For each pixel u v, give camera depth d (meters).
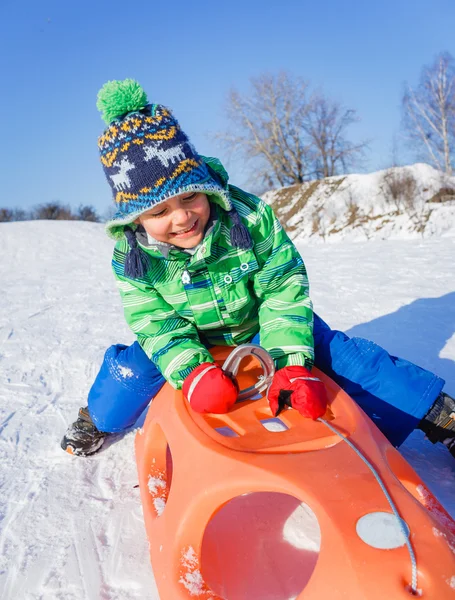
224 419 1.61
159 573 1.43
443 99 21.98
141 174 1.68
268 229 1.91
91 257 9.47
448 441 1.79
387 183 17.22
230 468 1.37
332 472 1.30
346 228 16.69
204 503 1.38
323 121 26.77
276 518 1.72
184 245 1.78
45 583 1.53
